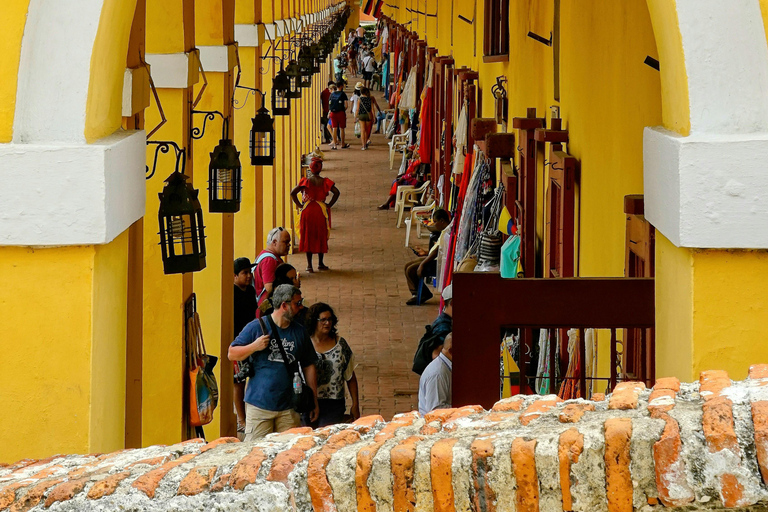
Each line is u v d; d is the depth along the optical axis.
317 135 37.03
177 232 6.76
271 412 9.29
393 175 30.38
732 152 4.19
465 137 16.89
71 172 4.51
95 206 4.53
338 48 58.47
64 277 4.61
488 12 14.47
